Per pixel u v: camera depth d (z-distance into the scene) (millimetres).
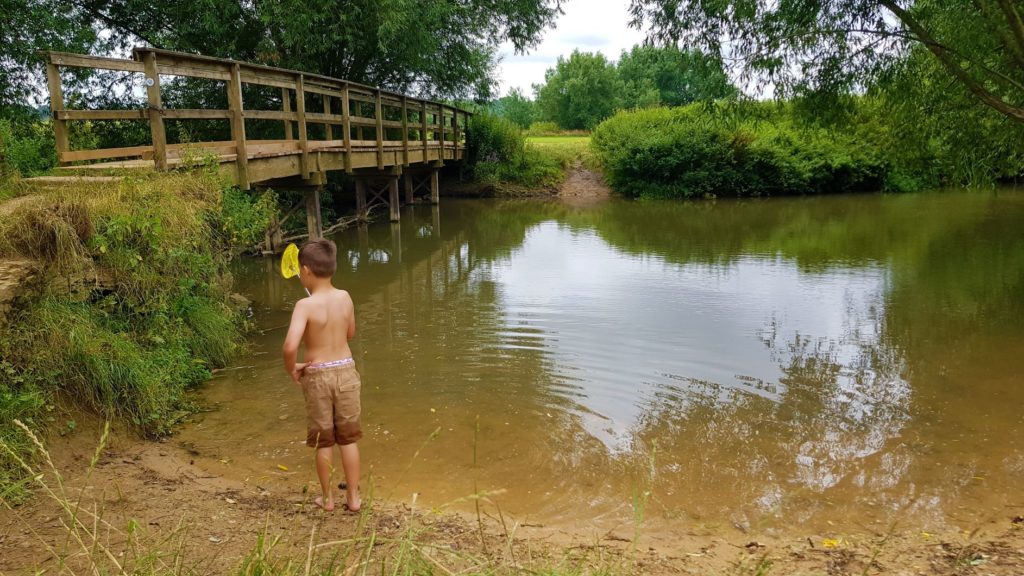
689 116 11117
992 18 7094
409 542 2455
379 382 5922
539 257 12516
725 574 2994
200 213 6031
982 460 4371
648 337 7219
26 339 4305
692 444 4668
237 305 7984
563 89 54844
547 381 5906
